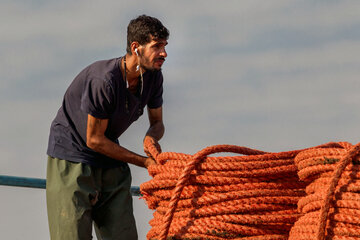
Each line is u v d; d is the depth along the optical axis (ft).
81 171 29.63
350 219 19.62
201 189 22.89
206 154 22.97
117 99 28.96
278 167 22.71
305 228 20.86
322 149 21.01
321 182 21.08
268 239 22.43
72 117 29.89
